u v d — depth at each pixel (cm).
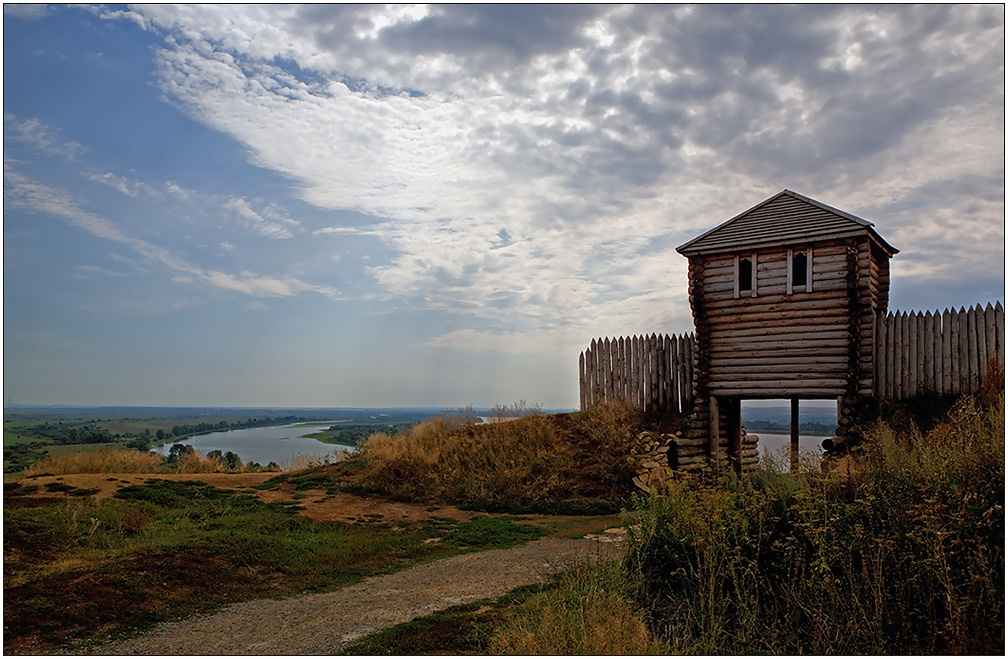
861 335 1694
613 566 815
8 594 789
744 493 816
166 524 1277
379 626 745
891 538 654
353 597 880
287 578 976
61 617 749
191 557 997
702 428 1891
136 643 700
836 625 609
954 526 627
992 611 573
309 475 1952
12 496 1447
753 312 1831
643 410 2100
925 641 595
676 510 818
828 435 1839
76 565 922
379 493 1742
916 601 621
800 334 1753
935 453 770
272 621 777
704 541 729
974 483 682
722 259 1892
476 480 1738
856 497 718
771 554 732
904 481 721
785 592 667
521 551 1149
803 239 1753
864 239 1689
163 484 1694
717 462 1706
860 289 1681
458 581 945
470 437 2094
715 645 620
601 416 2023
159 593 856
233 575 962
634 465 1720
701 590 686
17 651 666
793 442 1916
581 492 1678
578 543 1195
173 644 696
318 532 1292
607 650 585
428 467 1845
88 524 1155
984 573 584
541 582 891
